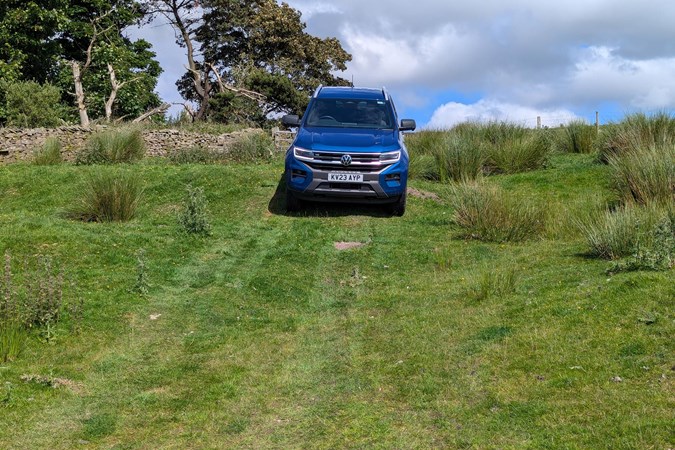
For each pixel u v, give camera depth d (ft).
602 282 22.89
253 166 53.57
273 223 38.86
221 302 26.50
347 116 42.65
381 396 17.48
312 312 25.66
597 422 14.24
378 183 39.09
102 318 24.04
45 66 104.68
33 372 19.67
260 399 18.03
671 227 27.45
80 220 38.91
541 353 18.28
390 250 33.35
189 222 35.81
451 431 15.03
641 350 17.31
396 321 23.27
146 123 87.81
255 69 147.74
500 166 55.72
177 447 15.61
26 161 66.13
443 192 47.52
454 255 32.04
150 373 20.03
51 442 15.92
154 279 28.66
